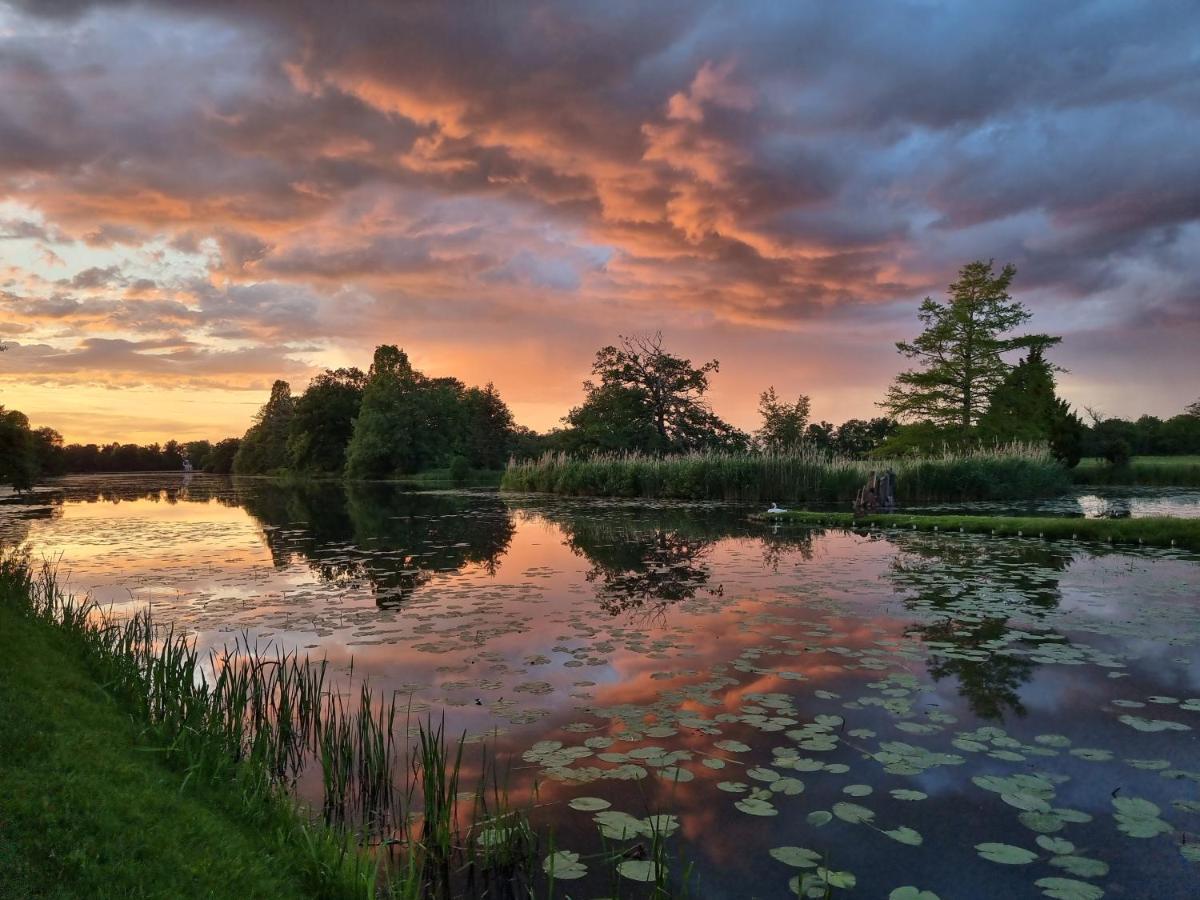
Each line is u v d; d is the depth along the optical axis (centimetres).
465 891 280
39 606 605
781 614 725
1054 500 2294
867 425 5409
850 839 313
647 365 4225
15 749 292
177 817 280
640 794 356
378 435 5831
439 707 476
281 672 467
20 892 208
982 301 3397
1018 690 496
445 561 1126
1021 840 310
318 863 275
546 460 3384
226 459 9838
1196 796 346
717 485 2484
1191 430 5256
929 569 968
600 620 710
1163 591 802
